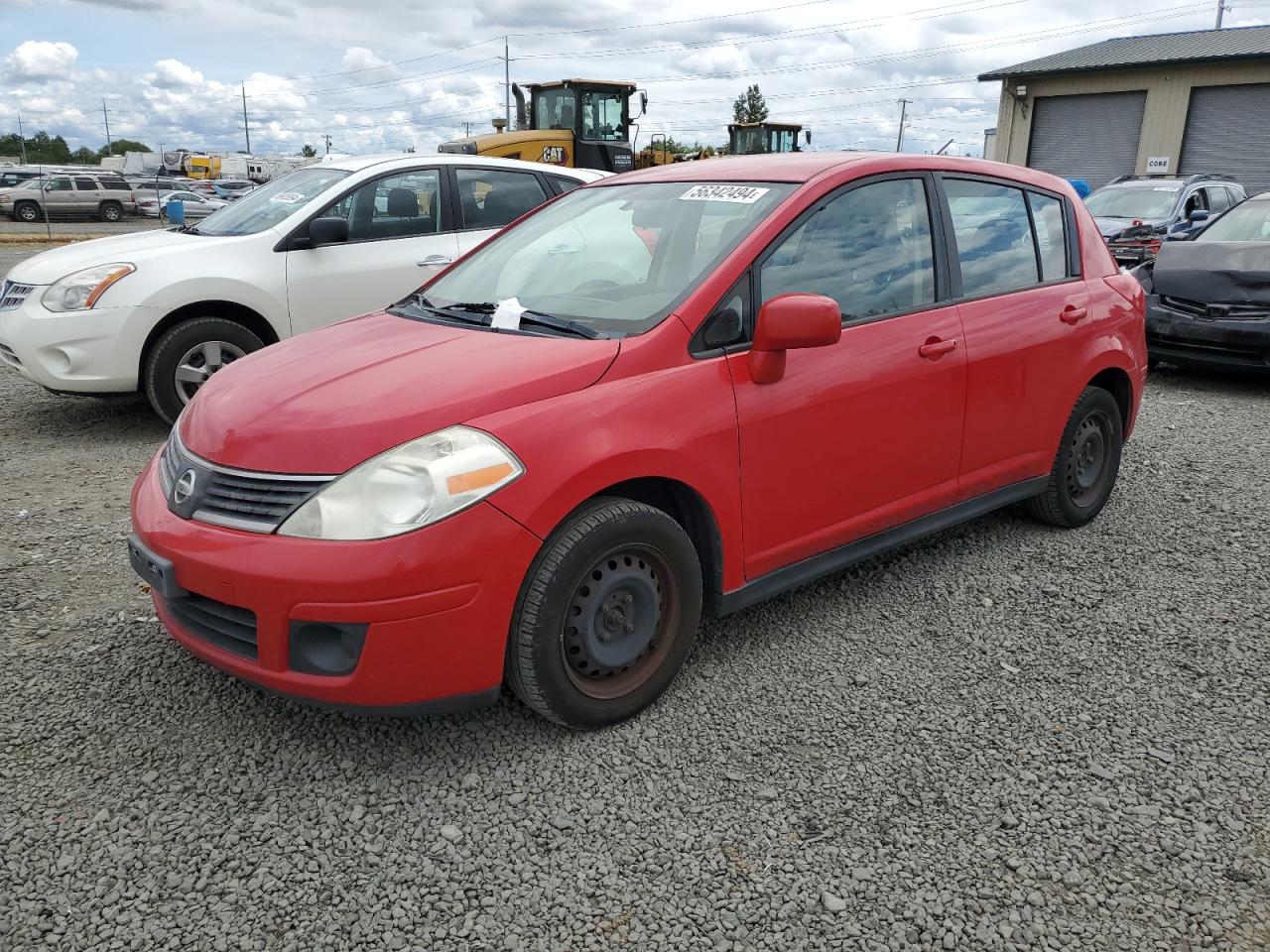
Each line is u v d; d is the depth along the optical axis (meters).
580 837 2.50
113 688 3.16
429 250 6.91
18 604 3.74
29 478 5.33
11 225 35.50
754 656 3.42
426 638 2.52
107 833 2.49
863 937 2.19
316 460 2.56
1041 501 4.54
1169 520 4.83
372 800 2.63
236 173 62.41
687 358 3.00
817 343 3.00
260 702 3.09
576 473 2.67
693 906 2.28
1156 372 8.96
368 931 2.19
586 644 2.82
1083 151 27.44
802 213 3.35
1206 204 14.95
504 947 2.15
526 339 3.07
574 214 3.93
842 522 3.49
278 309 6.34
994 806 2.63
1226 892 2.33
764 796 2.66
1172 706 3.13
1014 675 3.31
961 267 3.89
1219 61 24.20
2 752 2.81
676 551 2.96
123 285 5.88
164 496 2.84
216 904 2.26
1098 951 2.16
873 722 3.03
